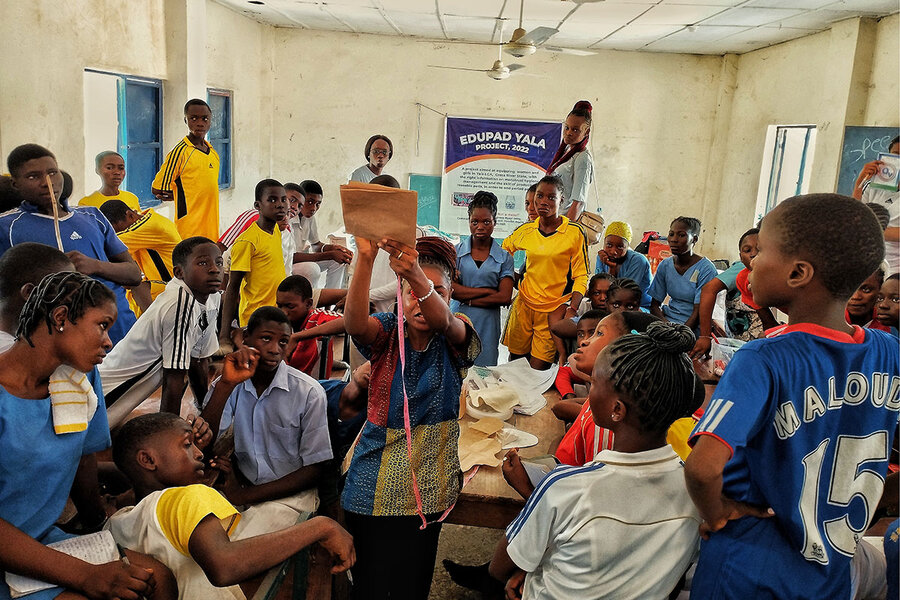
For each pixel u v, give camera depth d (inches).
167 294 89.0
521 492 70.2
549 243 136.6
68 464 55.2
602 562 50.2
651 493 50.4
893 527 62.4
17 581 48.6
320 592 67.8
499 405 92.4
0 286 67.2
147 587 49.6
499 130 346.6
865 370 45.4
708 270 154.2
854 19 230.7
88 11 185.2
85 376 56.2
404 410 57.2
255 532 72.4
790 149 291.9
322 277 178.5
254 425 78.4
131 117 219.5
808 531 45.9
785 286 45.0
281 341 76.9
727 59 334.0
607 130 348.5
